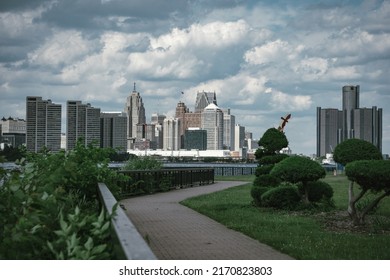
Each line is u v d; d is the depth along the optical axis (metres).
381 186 11.82
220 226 12.60
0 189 6.78
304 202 15.69
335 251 9.12
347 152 13.37
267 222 12.91
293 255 8.77
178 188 29.34
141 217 14.49
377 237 10.71
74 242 4.85
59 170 8.57
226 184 35.56
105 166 13.21
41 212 6.24
